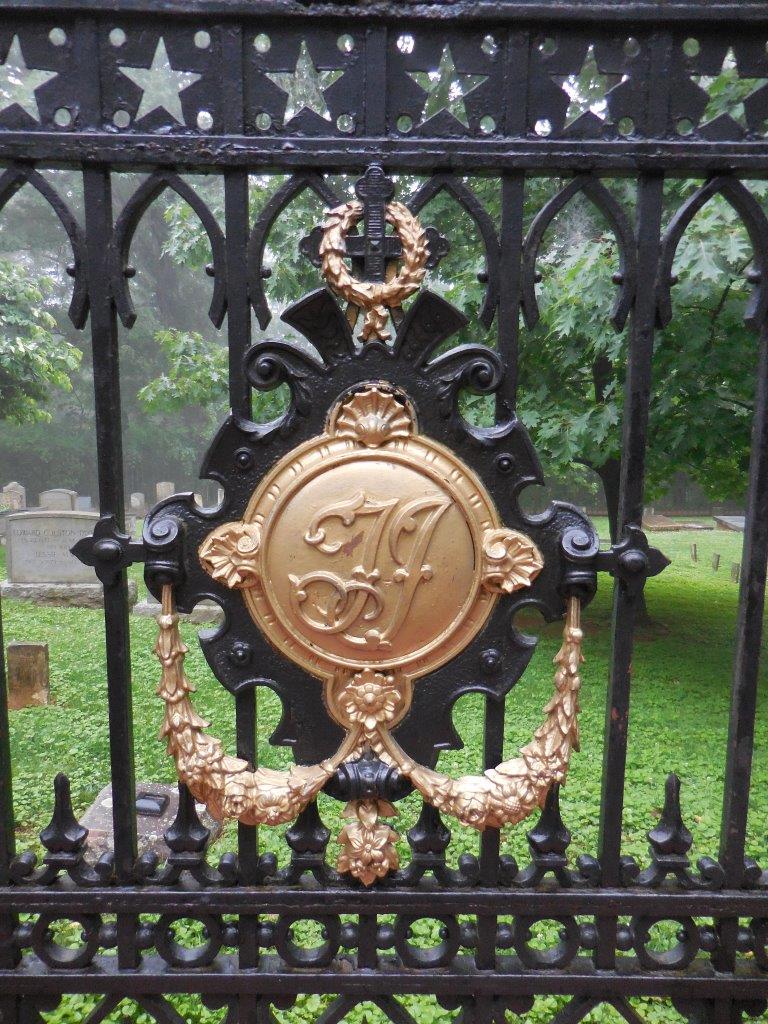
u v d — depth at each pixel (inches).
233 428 49.4
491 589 50.3
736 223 142.9
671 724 172.7
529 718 172.9
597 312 169.5
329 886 53.2
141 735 166.1
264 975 53.2
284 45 46.9
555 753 51.4
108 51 46.7
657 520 682.8
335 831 119.3
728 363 170.2
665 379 178.4
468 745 156.6
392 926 55.4
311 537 48.8
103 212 48.1
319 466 48.8
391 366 49.3
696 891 52.8
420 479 49.0
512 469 49.8
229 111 46.8
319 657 50.2
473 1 46.0
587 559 49.4
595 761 148.6
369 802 52.8
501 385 49.3
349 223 47.9
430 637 50.2
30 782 143.6
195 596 50.8
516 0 45.9
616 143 46.8
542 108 47.2
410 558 48.9
